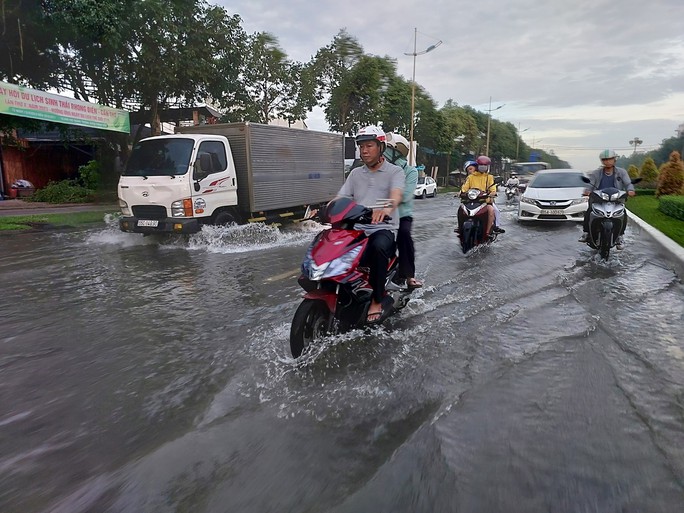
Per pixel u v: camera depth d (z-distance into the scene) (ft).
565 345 14.03
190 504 7.64
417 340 14.47
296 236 36.73
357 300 14.35
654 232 33.73
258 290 20.66
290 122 89.30
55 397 11.33
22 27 52.13
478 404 10.59
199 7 65.57
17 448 9.30
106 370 12.76
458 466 8.42
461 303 18.31
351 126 101.55
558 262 26.03
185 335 15.26
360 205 14.10
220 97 74.02
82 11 50.42
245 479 8.19
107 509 7.59
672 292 19.75
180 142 32.63
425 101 139.23
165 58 63.87
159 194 31.45
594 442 9.14
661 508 7.43
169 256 28.48
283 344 14.32
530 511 7.38
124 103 74.69
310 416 10.19
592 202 27.17
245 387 11.56
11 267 25.55
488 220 29.50
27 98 49.34
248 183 35.70
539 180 45.62
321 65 93.97
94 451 9.18
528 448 8.95
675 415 10.16
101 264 26.27
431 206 72.28
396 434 9.48
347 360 13.06
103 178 76.74
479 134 227.40
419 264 25.68
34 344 14.66
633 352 13.52
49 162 85.66
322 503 7.60
